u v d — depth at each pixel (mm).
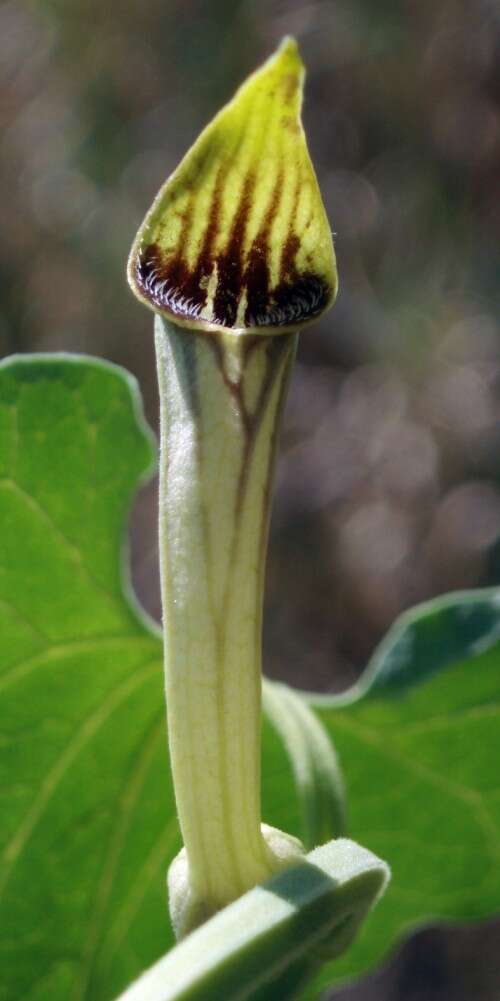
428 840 200
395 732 191
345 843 146
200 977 139
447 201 561
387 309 560
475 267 553
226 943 140
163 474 152
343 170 579
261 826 154
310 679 546
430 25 556
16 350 615
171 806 192
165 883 195
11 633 181
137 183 588
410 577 533
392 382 558
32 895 192
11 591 180
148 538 561
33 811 188
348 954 204
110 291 593
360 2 551
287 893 143
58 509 178
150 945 198
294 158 151
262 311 154
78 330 600
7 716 185
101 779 189
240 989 140
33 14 611
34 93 613
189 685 151
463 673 185
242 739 151
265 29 568
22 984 194
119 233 586
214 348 152
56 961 195
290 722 167
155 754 189
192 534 151
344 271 570
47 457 177
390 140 570
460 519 529
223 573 151
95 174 595
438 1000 508
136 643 183
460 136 558
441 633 185
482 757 193
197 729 151
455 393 544
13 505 178
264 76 149
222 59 574
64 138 604
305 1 564
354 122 574
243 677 151
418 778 195
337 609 547
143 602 552
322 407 567
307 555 552
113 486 179
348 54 562
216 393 152
